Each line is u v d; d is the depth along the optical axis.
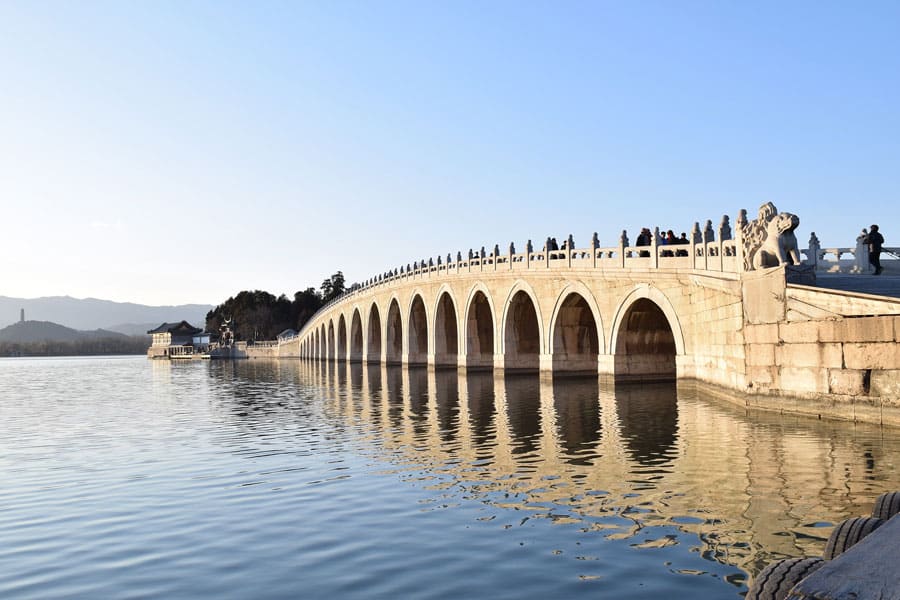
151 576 10.27
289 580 9.81
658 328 41.59
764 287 25.11
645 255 40.69
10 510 14.77
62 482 17.64
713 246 31.58
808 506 12.15
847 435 19.08
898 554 4.33
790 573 4.65
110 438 25.92
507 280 52.69
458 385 46.72
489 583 9.34
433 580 9.55
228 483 16.69
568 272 44.56
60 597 9.55
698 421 23.84
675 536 10.88
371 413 30.92
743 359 26.84
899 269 30.22
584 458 17.86
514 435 22.34
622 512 12.42
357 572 10.01
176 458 20.70
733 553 9.96
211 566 10.59
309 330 134.00
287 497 14.95
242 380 66.12
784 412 23.86
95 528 13.08
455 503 13.71
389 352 82.38
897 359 19.16
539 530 11.62
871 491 13.01
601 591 8.86
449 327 67.06
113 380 75.31
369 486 15.62
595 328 47.72
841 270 29.86
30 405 42.81
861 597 3.56
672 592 8.69
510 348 53.66
